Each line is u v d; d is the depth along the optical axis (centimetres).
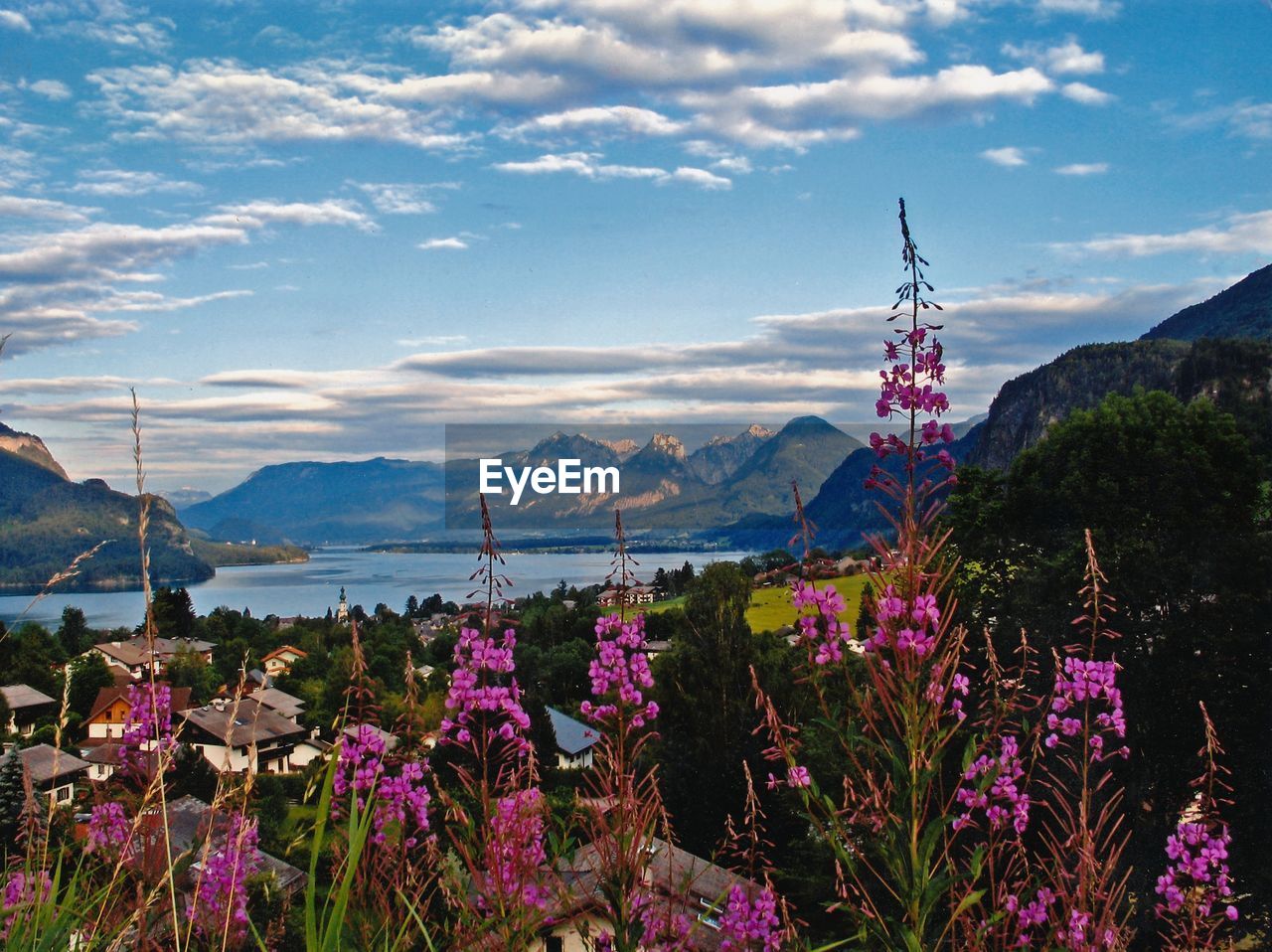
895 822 388
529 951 399
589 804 412
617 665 427
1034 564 2356
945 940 398
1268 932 1582
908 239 399
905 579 386
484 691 410
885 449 399
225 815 372
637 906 402
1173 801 1898
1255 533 2303
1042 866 455
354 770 404
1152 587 2122
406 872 390
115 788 388
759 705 430
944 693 386
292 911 357
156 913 348
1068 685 459
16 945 317
